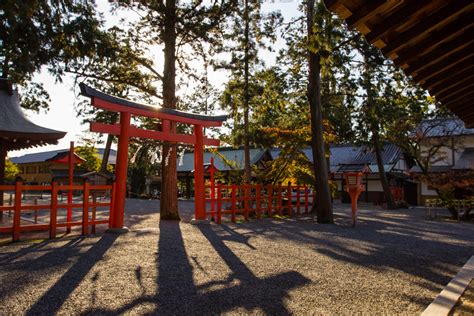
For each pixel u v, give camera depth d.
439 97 4.37
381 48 2.90
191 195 33.28
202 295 4.18
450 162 23.27
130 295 4.12
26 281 4.59
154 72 13.16
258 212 13.69
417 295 4.32
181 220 12.91
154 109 9.95
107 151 29.41
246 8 13.67
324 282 4.84
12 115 10.42
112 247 7.03
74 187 8.40
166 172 13.25
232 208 12.51
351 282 4.86
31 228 7.71
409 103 17.16
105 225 10.57
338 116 18.70
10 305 3.72
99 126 8.60
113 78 13.41
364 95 18.16
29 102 17.62
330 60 12.69
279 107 17.28
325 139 15.94
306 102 17.62
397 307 3.88
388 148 29.66
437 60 3.14
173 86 13.14
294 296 4.21
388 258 6.52
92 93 8.23
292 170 15.91
